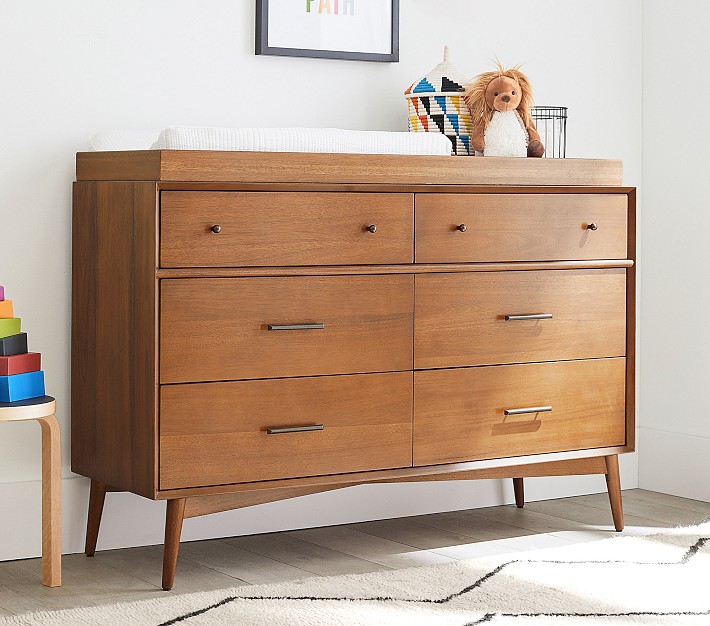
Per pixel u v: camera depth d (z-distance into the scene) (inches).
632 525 123.8
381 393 105.7
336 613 89.7
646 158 144.5
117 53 112.5
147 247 95.7
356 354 104.3
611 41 142.6
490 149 119.5
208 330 97.4
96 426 105.4
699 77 137.3
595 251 117.0
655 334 143.7
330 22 123.6
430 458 108.6
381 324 105.2
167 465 96.5
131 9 113.0
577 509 132.1
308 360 102.0
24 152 108.5
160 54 114.8
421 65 130.6
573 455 116.4
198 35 116.8
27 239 109.0
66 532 110.9
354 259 103.7
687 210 139.1
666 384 142.5
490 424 111.6
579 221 115.7
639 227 145.3
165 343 95.7
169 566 97.9
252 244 98.8
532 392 113.9
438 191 107.4
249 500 102.0
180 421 96.8
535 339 113.7
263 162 99.2
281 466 101.4
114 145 106.8
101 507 108.7
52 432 97.5
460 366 109.7
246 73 119.8
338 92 125.5
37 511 109.6
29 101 108.4
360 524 124.3
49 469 98.0
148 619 88.2
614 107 143.1
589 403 117.4
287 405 101.3
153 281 94.8
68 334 111.4
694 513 130.4
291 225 100.4
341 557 109.5
